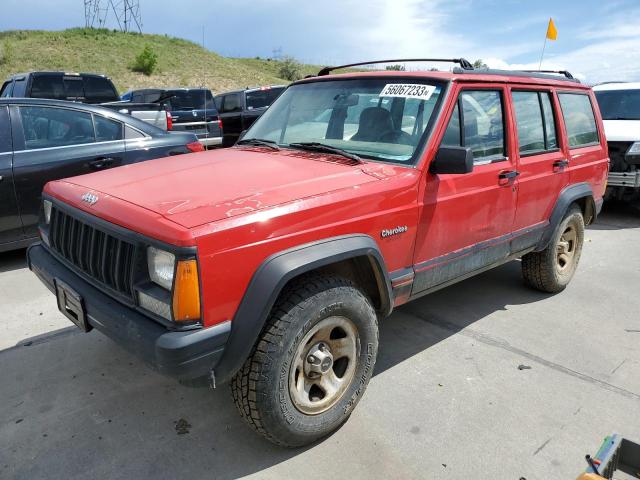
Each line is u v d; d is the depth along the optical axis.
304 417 2.51
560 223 4.37
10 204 4.94
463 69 3.41
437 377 3.28
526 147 3.88
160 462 2.49
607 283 5.05
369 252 2.60
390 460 2.53
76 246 2.67
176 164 3.13
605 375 3.35
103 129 5.60
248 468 2.46
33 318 4.01
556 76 4.50
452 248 3.29
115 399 2.97
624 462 2.29
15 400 2.95
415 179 2.89
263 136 3.75
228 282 2.15
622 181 7.46
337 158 3.06
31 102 5.18
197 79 43.81
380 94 3.34
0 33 44.31
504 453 2.60
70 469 2.43
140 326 2.17
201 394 3.04
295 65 66.62
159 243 2.10
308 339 2.44
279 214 2.30
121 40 46.62
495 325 4.05
